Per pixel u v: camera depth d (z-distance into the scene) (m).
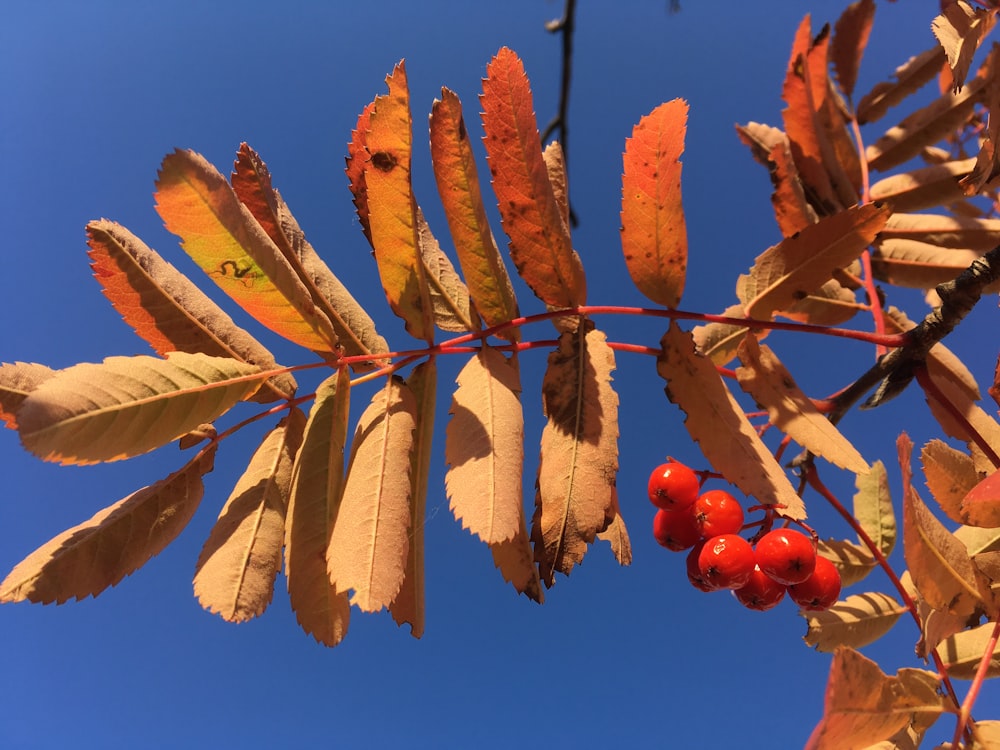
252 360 0.14
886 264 0.21
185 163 0.13
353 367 0.15
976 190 0.16
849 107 0.22
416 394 0.15
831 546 0.19
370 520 0.13
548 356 0.14
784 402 0.16
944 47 0.14
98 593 0.14
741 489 0.14
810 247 0.16
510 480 0.13
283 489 0.14
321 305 0.15
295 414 0.15
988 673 0.15
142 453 0.13
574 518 0.13
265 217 0.15
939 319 0.17
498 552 0.15
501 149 0.14
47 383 0.12
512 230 0.15
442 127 0.14
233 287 0.14
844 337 0.17
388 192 0.14
